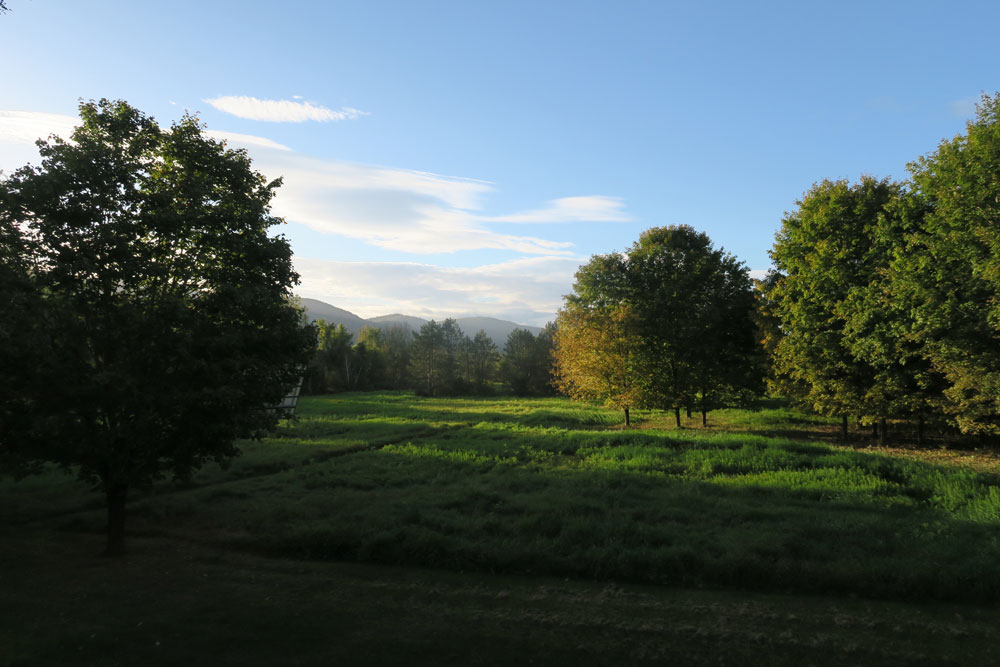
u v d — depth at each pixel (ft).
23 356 29.09
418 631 22.31
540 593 26.76
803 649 20.07
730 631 21.71
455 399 234.99
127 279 32.14
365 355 319.47
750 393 112.68
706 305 108.58
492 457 69.97
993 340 61.93
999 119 60.13
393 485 54.24
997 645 20.01
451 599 26.08
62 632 22.39
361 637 21.77
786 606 24.31
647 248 118.21
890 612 23.30
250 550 35.09
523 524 36.24
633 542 32.37
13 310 28.12
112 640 21.58
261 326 36.65
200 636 21.99
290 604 25.54
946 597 24.47
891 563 26.68
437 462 66.80
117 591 27.55
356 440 90.17
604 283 125.18
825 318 84.69
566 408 169.89
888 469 51.93
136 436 31.65
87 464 33.30
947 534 31.50
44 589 27.91
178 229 33.88
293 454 74.18
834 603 24.53
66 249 31.09
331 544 34.06
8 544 37.11
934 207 70.95
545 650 20.39
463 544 32.30
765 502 42.34
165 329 32.48
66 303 31.37
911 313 66.23
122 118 34.83
